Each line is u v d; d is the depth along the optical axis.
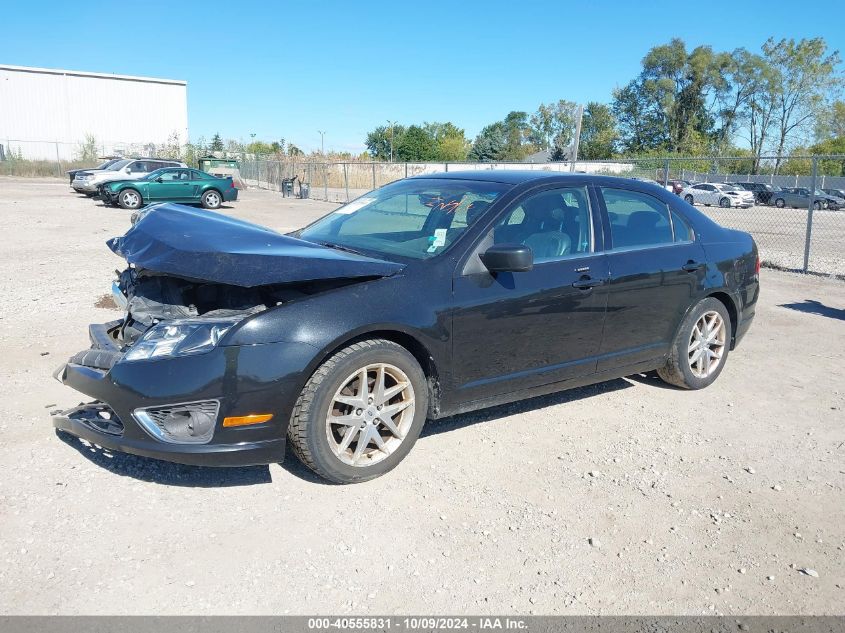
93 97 58.44
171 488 3.55
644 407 4.99
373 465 3.66
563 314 4.28
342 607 2.73
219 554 3.02
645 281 4.68
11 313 6.97
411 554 3.09
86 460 3.79
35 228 14.93
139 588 2.77
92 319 6.83
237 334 3.26
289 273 3.37
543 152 97.31
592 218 4.56
